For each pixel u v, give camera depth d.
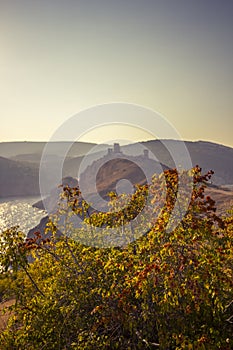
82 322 6.82
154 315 6.31
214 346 5.57
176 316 6.28
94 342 6.24
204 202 6.05
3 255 6.69
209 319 6.16
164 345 5.87
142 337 6.41
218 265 5.98
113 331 6.63
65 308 6.79
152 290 6.43
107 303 6.59
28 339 6.79
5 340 7.05
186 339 5.77
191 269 6.05
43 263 8.10
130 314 6.51
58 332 6.71
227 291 6.52
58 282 7.36
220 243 6.92
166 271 5.81
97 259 7.22
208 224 5.96
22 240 6.95
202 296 5.68
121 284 6.80
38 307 7.00
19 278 7.38
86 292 6.87
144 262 6.50
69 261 7.66
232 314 6.54
